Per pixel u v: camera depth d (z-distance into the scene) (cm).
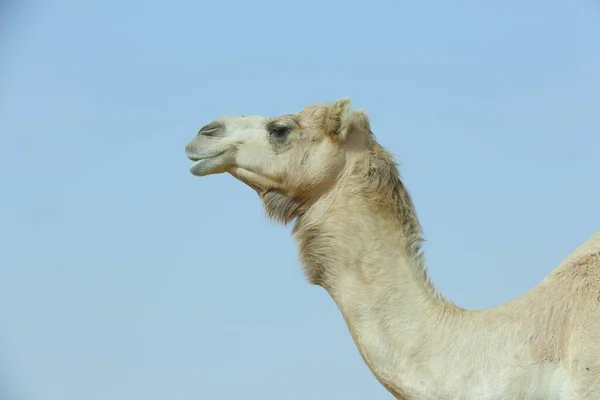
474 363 1809
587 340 1784
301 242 2009
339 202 1969
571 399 1778
